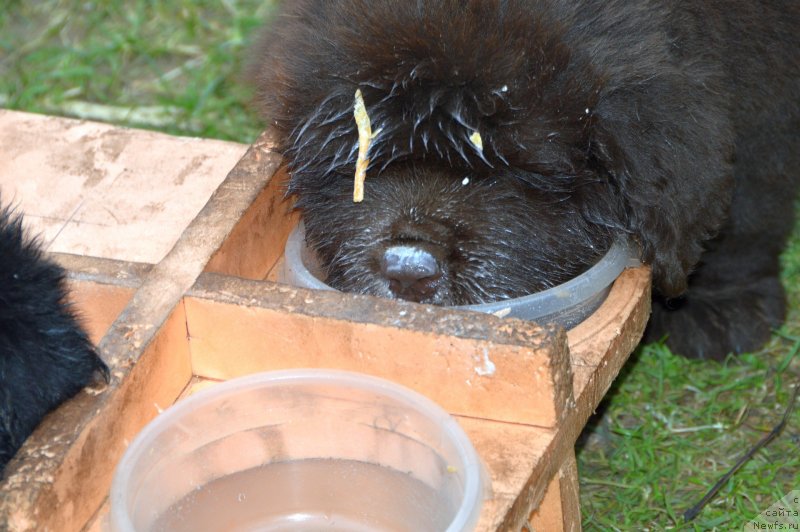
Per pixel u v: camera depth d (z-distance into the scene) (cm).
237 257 377
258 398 318
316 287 370
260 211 394
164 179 457
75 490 285
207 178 457
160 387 328
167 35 759
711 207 395
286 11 423
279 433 324
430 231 386
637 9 383
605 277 376
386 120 373
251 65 454
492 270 388
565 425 319
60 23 767
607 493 457
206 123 675
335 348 325
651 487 455
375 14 375
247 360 339
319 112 384
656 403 502
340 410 319
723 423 487
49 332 298
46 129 488
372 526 324
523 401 310
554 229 397
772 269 546
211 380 346
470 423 317
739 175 483
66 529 284
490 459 304
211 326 336
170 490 312
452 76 363
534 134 370
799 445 472
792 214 527
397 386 310
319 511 329
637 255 391
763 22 437
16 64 732
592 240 402
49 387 294
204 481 320
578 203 395
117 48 736
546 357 301
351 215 400
